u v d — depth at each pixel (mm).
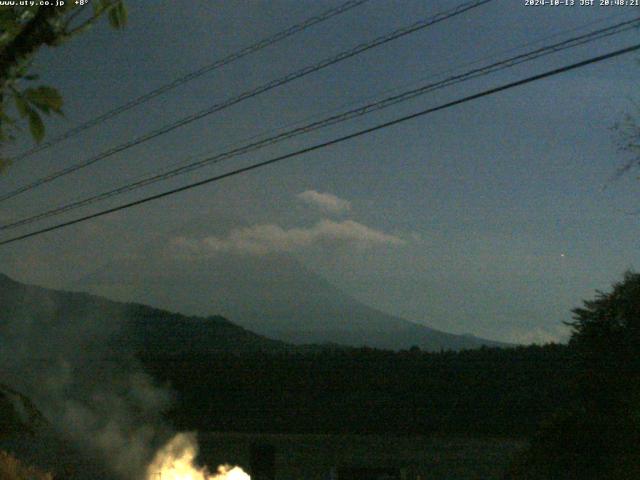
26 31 4754
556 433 25094
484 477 30000
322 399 44688
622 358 25469
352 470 32094
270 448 35438
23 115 4609
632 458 22469
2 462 17516
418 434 37281
